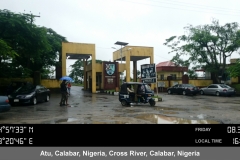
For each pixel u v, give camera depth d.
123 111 11.44
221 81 29.25
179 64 31.36
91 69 31.03
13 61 22.47
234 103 16.22
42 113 10.74
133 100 13.90
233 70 24.55
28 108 12.80
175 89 27.56
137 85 14.03
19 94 14.05
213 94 25.38
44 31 19.34
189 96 24.20
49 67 30.70
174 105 14.58
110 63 30.36
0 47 14.15
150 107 13.29
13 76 21.39
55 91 28.00
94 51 29.55
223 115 10.18
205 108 12.95
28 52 19.52
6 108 9.27
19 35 17.03
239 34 26.14
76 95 24.27
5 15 17.17
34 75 25.34
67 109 12.31
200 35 27.61
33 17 19.44
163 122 8.34
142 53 32.41
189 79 31.59
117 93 25.23
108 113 10.71
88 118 9.23
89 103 15.73
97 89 34.56
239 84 28.53
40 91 15.80
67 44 28.05
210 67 29.20
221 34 27.80
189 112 11.15
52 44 27.91
